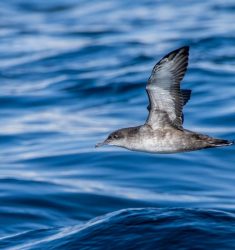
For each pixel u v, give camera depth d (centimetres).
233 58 2883
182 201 1631
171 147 1078
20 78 2867
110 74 2783
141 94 2517
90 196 1658
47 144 2059
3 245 1275
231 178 1748
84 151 1942
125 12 4100
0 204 1614
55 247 1170
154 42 3275
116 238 1141
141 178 1761
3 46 3459
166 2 4244
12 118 2358
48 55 3200
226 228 1134
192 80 2547
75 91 2616
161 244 1104
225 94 2359
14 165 1895
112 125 2217
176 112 1065
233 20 3603
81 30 3712
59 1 4581
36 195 1661
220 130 2031
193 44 3156
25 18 4194
